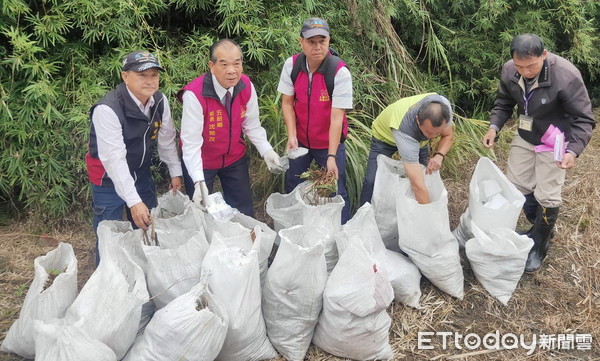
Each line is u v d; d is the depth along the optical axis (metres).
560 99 2.97
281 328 2.54
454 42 5.39
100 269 2.37
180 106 3.77
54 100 3.52
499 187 3.24
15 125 3.42
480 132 5.00
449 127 3.03
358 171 3.80
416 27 5.34
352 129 4.27
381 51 5.01
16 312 2.84
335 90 2.94
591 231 3.78
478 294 3.12
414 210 2.90
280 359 2.59
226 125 2.88
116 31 3.60
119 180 2.54
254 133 3.07
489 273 3.07
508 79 3.16
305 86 3.02
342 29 4.71
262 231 2.74
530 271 3.32
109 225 2.64
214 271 2.36
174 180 2.96
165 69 3.82
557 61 2.94
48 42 3.63
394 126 2.90
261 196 3.97
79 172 3.55
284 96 3.13
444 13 5.52
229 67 2.62
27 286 3.07
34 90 3.32
